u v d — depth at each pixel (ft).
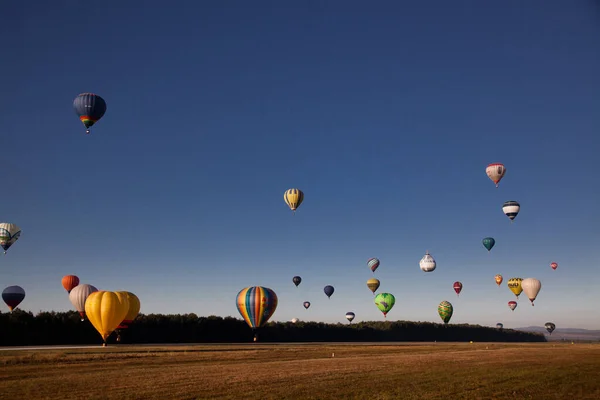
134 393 65.36
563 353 152.05
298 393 66.69
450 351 166.20
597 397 66.74
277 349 164.25
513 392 69.97
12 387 69.77
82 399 60.85
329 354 145.28
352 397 64.18
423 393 68.23
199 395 64.23
